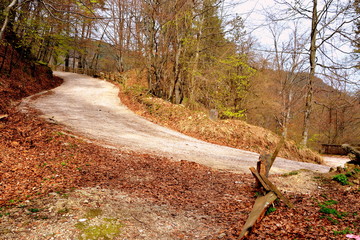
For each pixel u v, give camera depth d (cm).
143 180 696
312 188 675
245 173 900
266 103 2314
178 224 444
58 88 2644
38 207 454
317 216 456
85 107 1883
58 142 929
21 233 360
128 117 1758
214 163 1023
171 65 2211
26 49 2298
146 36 2089
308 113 1753
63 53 3800
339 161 1795
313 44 1706
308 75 1816
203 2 1928
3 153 734
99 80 3550
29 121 1194
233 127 1578
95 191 562
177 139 1391
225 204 559
